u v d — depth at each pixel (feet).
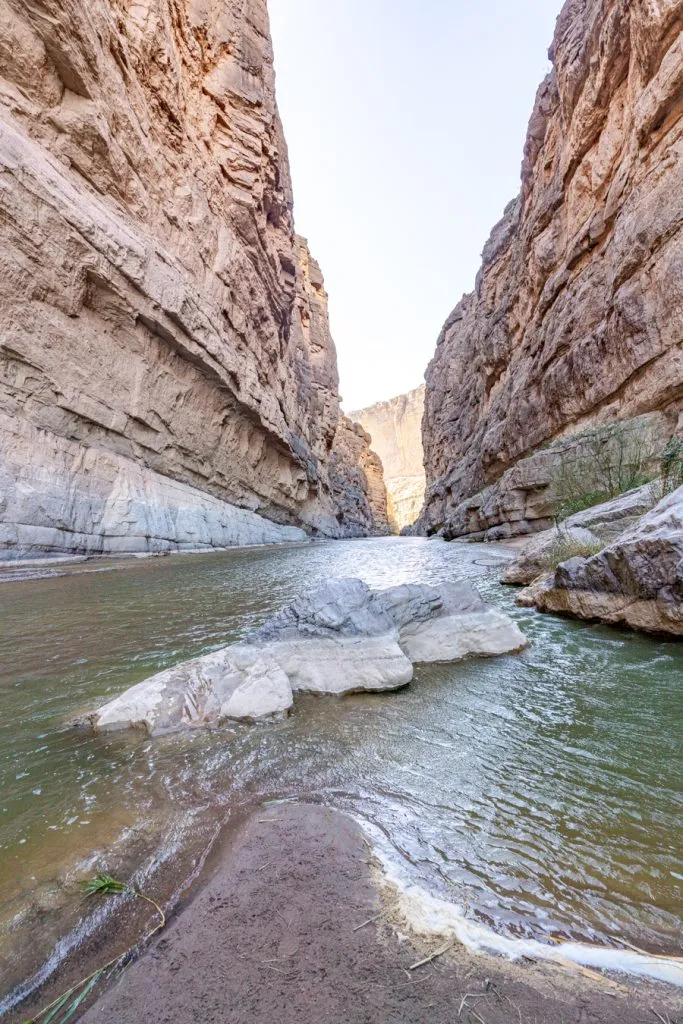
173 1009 4.01
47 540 38.27
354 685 12.50
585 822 7.09
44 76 41.39
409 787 8.05
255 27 88.84
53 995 4.23
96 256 44.52
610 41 54.24
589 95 60.34
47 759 9.04
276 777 8.36
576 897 5.59
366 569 42.11
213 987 4.22
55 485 40.01
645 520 19.75
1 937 4.93
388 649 13.37
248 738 9.87
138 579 34.60
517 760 9.01
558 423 64.34
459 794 7.84
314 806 7.41
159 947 4.72
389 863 6.06
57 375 42.42
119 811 7.36
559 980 4.31
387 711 11.31
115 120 47.98
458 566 43.42
